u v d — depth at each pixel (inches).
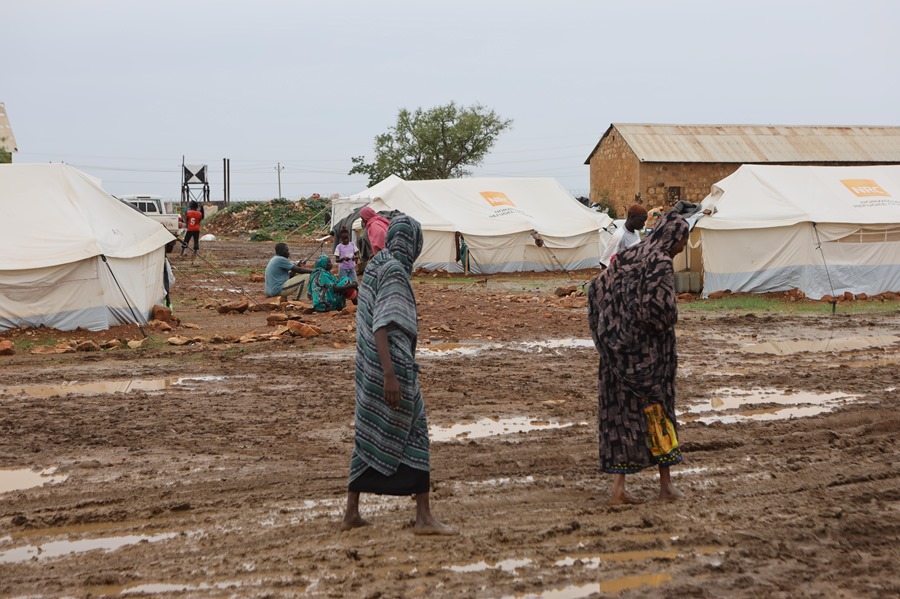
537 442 311.0
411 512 234.1
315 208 2461.9
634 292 232.1
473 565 193.8
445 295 882.1
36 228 584.4
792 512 225.5
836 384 412.2
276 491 255.8
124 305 607.8
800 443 303.7
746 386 410.0
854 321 674.2
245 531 219.9
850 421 335.6
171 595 179.6
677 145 2005.4
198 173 2785.4
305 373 450.9
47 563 200.2
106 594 181.0
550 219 1249.4
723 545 202.8
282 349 532.1
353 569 191.9
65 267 572.7
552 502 242.4
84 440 315.6
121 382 427.8
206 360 490.9
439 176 2979.8
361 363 213.3
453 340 571.5
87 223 597.0
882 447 290.7
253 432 327.9
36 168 623.8
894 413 346.3
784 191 885.8
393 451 212.1
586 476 268.2
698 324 657.6
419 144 2945.4
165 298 710.5
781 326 644.7
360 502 243.9
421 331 609.6
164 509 237.1
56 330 574.6
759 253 869.8
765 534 207.0
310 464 286.0
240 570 192.5
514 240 1195.9
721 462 281.4
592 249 1247.5
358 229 1178.0
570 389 408.5
